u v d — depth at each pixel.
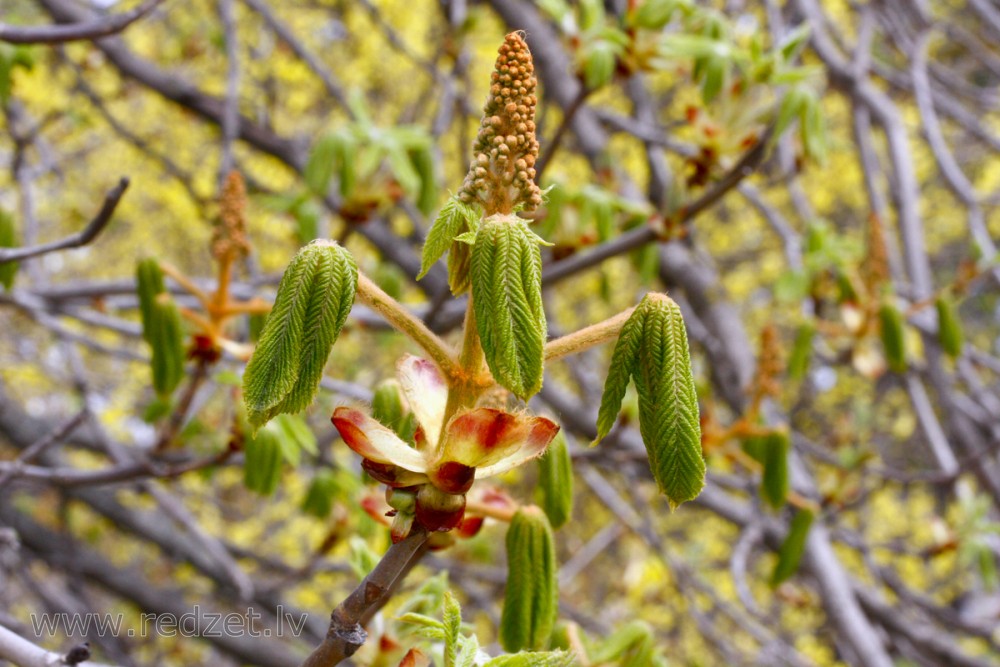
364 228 5.16
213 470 3.43
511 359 1.06
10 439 5.79
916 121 8.41
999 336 10.09
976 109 8.92
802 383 8.16
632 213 3.84
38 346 6.91
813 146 3.12
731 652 5.42
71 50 5.97
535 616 1.76
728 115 3.19
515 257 1.07
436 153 4.71
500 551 6.50
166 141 7.09
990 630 5.48
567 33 3.21
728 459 3.45
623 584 7.02
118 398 7.05
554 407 5.31
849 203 8.77
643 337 1.16
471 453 1.19
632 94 5.38
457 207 1.15
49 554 5.73
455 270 1.20
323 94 7.38
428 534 1.21
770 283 8.67
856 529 7.75
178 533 5.87
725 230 8.98
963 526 4.76
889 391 8.82
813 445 4.88
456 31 5.05
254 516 7.70
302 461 4.45
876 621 5.25
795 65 6.39
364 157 3.43
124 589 5.74
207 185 6.93
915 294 5.11
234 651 5.77
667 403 1.15
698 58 3.15
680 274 5.25
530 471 5.21
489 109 1.19
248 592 4.12
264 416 1.11
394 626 1.92
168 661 6.84
